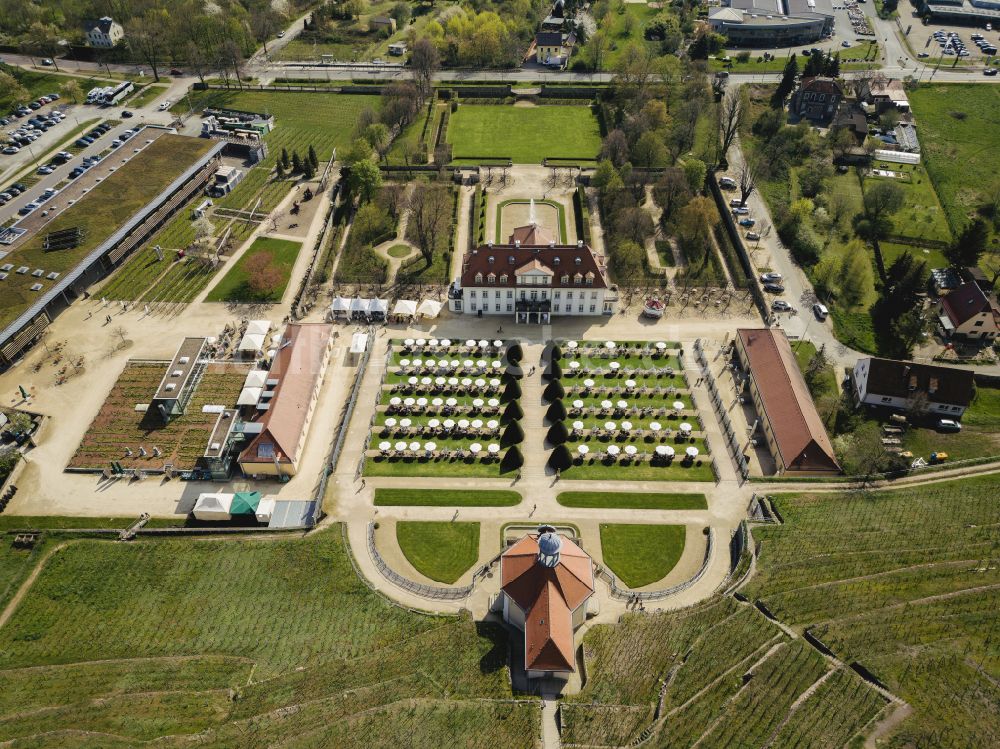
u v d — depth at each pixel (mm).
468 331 162500
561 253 161750
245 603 108438
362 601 108812
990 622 99375
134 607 108062
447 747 86750
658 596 109625
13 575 113688
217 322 165375
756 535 117688
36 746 87938
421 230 179000
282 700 93750
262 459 128250
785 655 95812
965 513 121125
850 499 124875
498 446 135250
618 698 93000
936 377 142125
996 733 85188
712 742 85812
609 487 128000
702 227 182000
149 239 191125
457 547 117812
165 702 93812
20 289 161500
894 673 92562
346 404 144250
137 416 142250
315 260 182875
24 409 143375
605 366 152875
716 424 140375
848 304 172000
